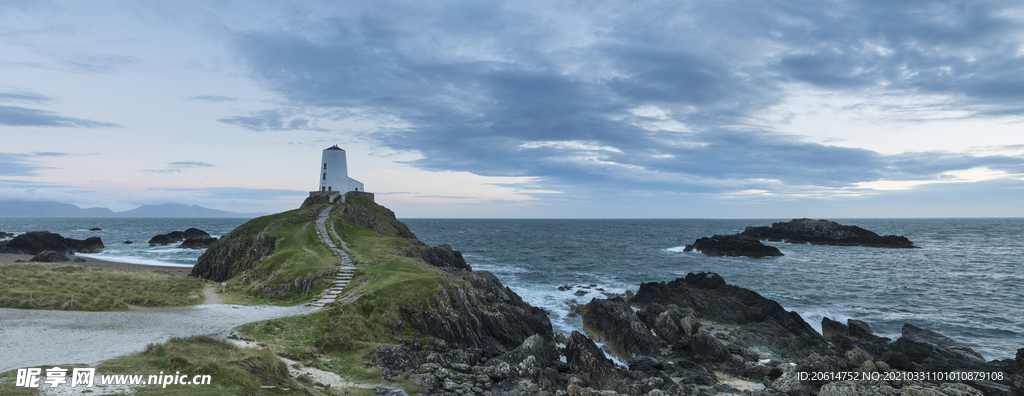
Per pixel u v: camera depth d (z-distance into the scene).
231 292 39.78
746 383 30.14
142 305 30.70
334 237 58.41
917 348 33.66
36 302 27.00
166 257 94.81
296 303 34.62
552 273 76.56
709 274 55.88
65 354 18.83
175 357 18.80
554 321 45.78
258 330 26.33
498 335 35.62
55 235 96.31
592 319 41.53
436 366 26.38
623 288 63.12
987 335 42.25
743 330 41.53
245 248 57.78
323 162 95.25
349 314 30.23
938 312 50.41
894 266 87.81
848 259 100.00
